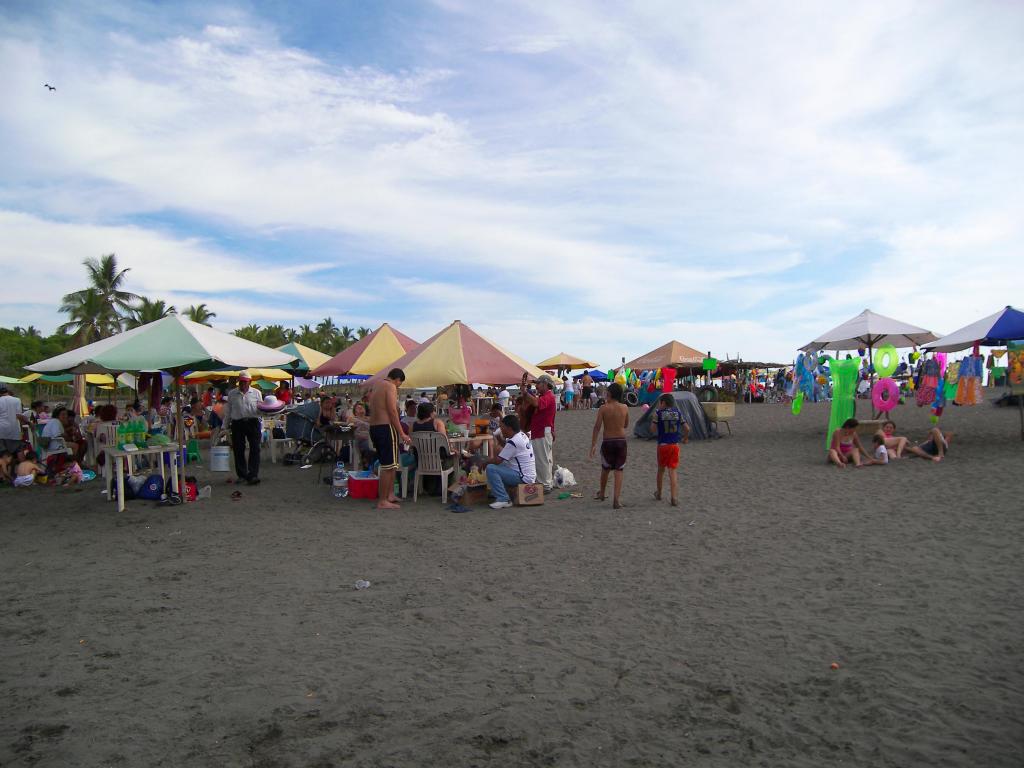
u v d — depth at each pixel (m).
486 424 11.88
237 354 9.20
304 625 4.82
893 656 4.09
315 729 3.35
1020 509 8.01
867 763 2.99
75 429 14.27
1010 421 20.00
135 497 10.10
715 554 6.60
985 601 5.01
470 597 5.43
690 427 18.23
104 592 5.62
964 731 3.21
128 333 9.29
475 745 3.19
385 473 9.38
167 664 4.15
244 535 7.72
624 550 6.87
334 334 91.38
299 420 14.36
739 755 3.08
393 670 4.04
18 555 6.89
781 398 40.91
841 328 18.69
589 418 29.38
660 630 4.64
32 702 3.65
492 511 9.13
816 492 9.85
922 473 11.05
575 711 3.51
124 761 3.07
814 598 5.21
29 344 67.56
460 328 12.28
